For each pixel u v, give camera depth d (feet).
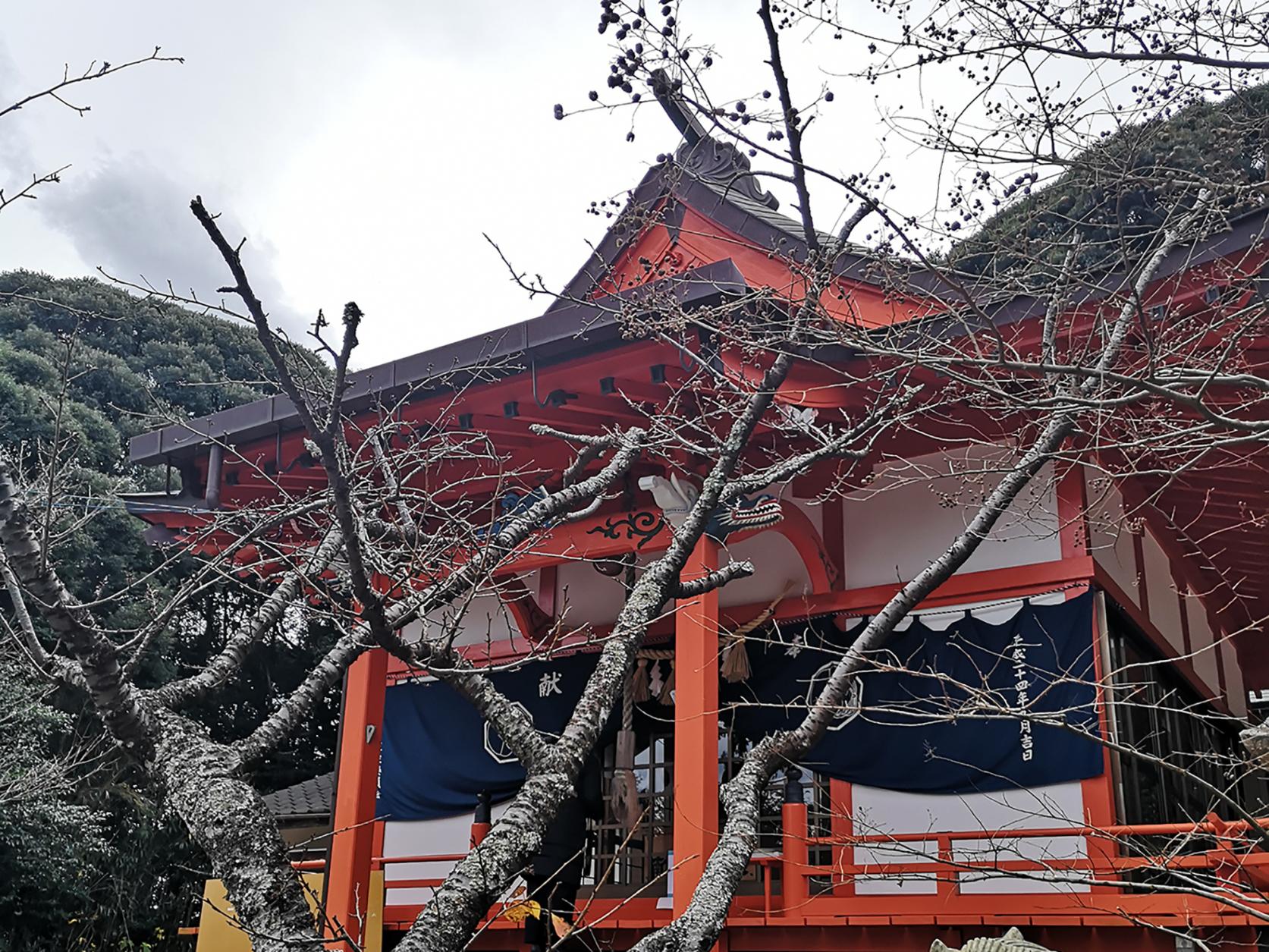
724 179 28.04
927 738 26.58
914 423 26.09
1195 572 37.93
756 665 29.78
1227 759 16.44
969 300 12.71
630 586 26.09
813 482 29.45
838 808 27.55
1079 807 24.41
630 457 16.49
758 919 23.29
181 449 27.73
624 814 30.63
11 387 53.52
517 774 32.99
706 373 20.86
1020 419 24.82
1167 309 16.34
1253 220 16.78
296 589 13.91
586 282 29.45
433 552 13.89
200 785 10.57
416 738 35.35
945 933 21.89
